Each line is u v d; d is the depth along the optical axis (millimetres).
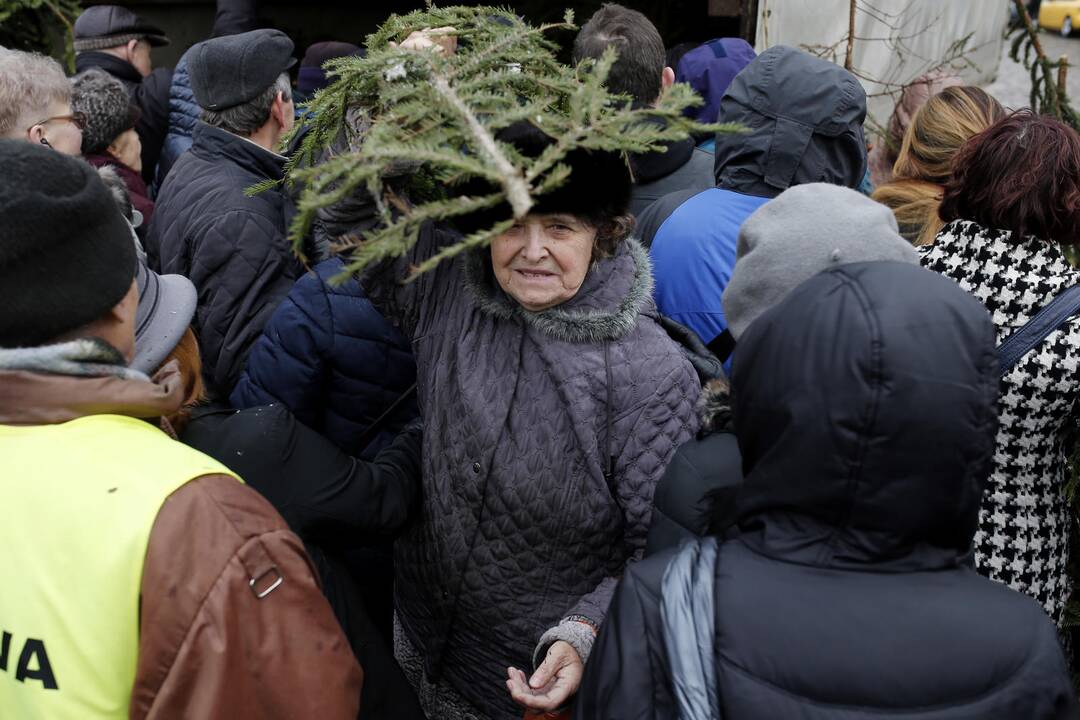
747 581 1030
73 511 999
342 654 1100
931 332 973
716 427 1425
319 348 1873
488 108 1250
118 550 978
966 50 3982
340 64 1457
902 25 3795
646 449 1547
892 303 981
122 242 1077
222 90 2426
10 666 1008
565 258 1458
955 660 962
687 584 1041
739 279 1444
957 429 970
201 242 2336
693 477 1361
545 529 1576
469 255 1581
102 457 1030
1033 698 963
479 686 1720
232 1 4121
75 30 4074
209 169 2445
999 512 1787
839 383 975
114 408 1072
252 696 1017
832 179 2098
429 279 1656
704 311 2057
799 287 1054
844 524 1014
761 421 1045
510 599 1627
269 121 2502
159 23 5699
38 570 1000
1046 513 1798
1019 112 1858
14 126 2146
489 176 1036
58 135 2211
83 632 984
